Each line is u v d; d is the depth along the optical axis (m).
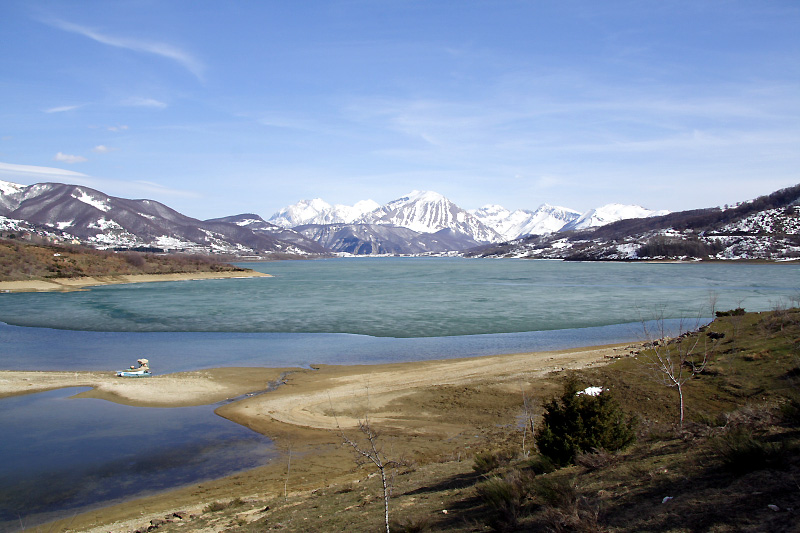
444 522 8.85
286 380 33.75
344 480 17.36
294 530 10.70
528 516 7.99
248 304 80.75
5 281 113.81
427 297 89.62
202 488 18.00
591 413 11.75
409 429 23.78
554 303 77.94
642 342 43.31
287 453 21.38
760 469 7.13
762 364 26.53
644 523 6.42
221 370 36.59
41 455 21.39
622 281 127.44
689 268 199.50
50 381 33.47
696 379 26.70
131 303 83.38
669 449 9.84
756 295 84.75
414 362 38.50
